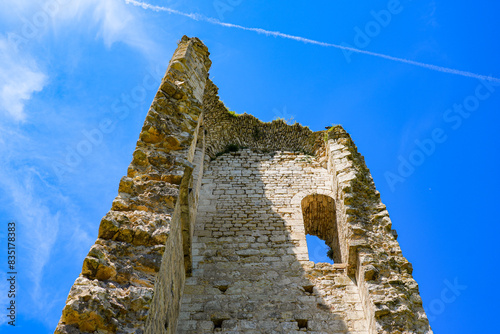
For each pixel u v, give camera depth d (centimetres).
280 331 1314
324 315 1355
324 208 1875
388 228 1528
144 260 1037
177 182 1258
